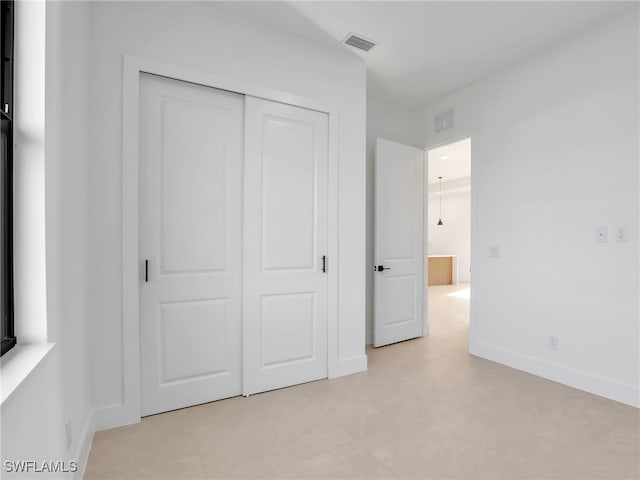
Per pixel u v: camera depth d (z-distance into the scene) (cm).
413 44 259
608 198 229
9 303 108
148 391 201
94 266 182
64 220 135
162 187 205
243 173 231
